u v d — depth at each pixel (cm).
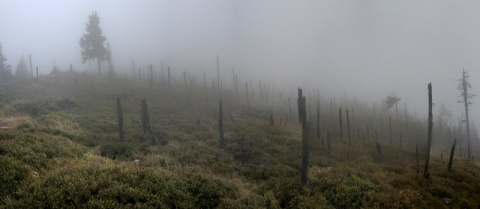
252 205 1241
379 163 2688
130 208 926
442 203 1505
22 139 1571
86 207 890
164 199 1061
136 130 2784
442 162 2930
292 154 2722
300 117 1664
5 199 892
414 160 3027
